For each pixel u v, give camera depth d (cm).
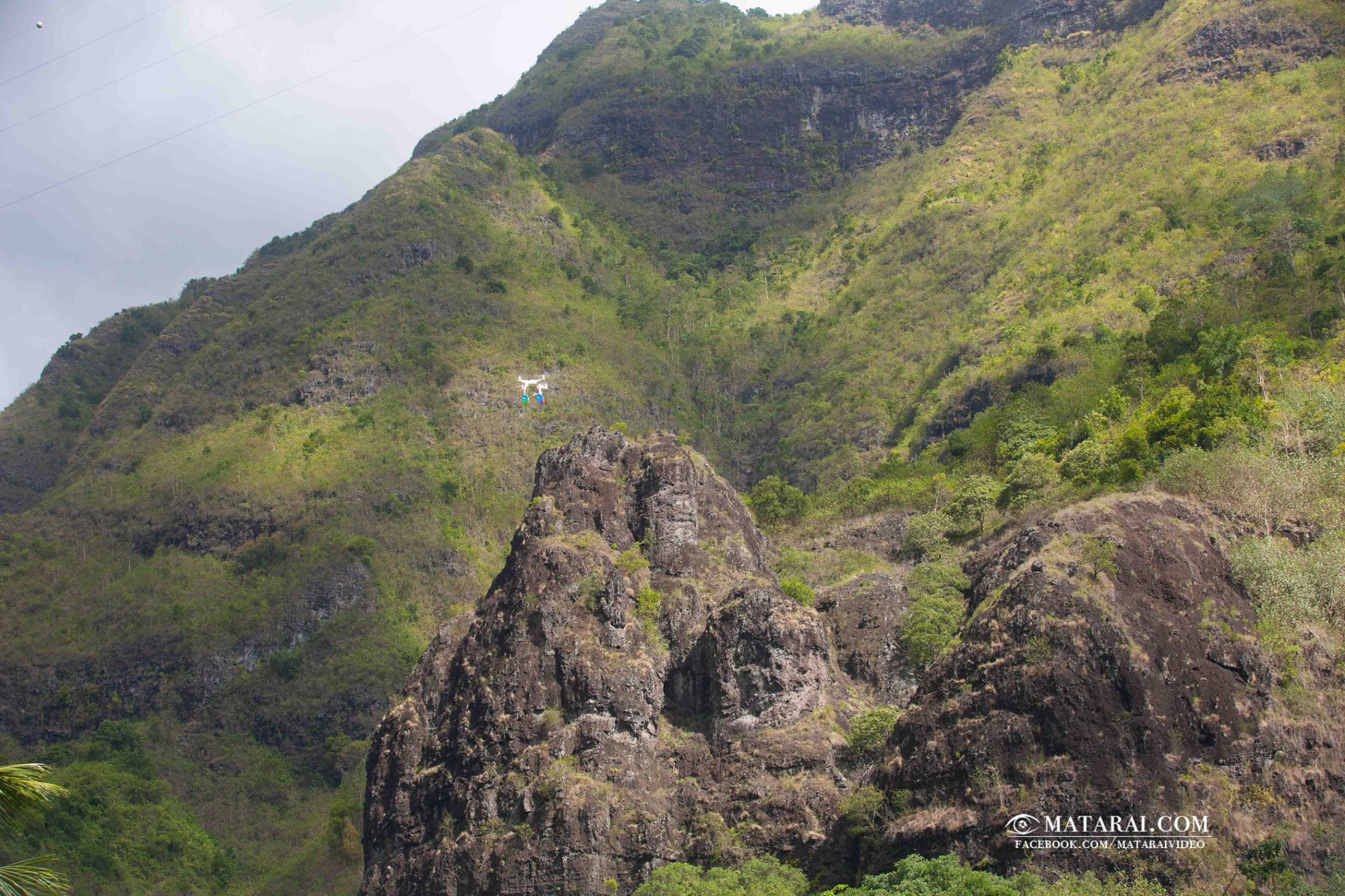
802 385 19550
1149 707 6694
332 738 14988
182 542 18475
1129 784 6450
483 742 7894
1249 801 6569
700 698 8181
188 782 14612
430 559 17212
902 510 10888
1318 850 6425
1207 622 7175
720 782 7606
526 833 7400
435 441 19138
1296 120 17438
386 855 8038
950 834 6538
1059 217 19138
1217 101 19225
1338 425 8925
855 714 7988
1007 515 9725
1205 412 9406
